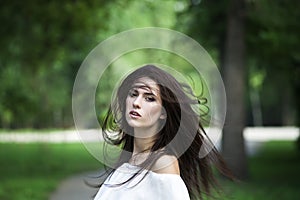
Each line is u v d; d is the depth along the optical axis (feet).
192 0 62.69
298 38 57.98
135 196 8.56
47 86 113.39
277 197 42.11
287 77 71.92
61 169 67.21
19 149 105.40
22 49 67.67
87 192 44.45
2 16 59.62
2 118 136.05
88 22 59.26
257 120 212.23
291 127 200.54
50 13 56.80
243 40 55.01
